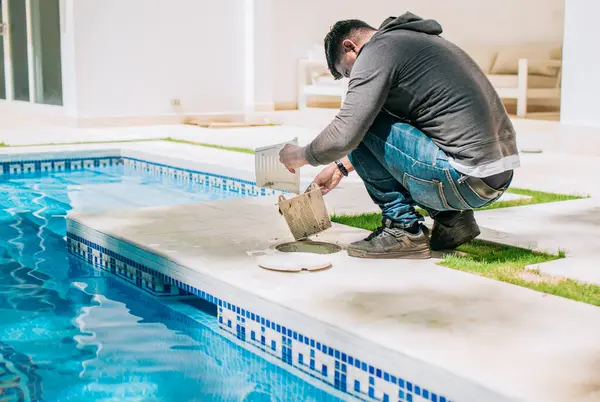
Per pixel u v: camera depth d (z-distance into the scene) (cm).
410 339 235
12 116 1205
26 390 248
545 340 234
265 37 1174
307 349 262
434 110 298
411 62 296
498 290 286
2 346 286
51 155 762
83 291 358
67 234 436
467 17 1424
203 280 316
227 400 244
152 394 247
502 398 198
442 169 300
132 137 923
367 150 320
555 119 1152
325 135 305
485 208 455
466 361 217
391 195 329
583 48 778
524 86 1164
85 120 1061
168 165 730
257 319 285
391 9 1427
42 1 1143
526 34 1349
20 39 1220
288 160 325
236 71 1180
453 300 274
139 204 581
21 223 508
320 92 1276
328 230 391
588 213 437
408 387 225
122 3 1074
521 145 813
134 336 300
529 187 545
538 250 350
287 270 310
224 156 730
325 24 1363
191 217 425
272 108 1195
